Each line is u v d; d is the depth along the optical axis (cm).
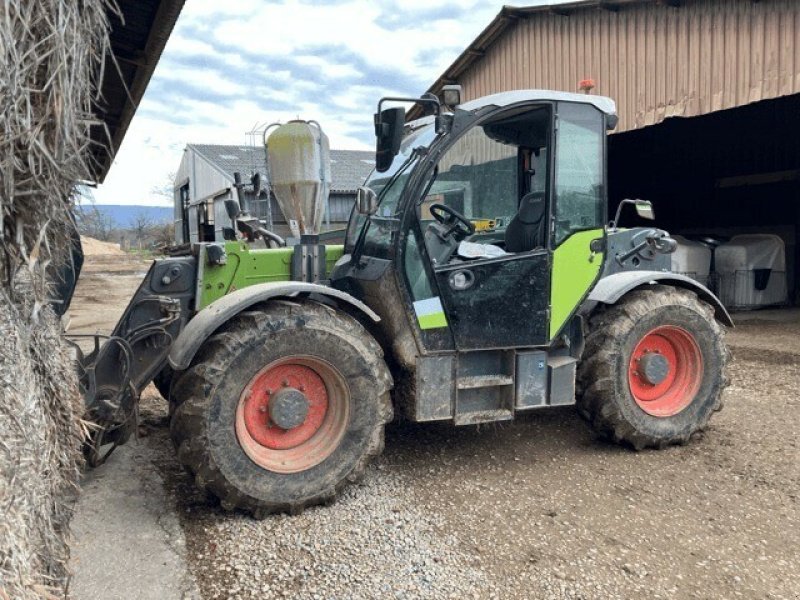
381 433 311
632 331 369
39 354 176
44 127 157
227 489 277
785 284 1051
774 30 656
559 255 351
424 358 322
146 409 464
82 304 1166
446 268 325
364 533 272
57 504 180
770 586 237
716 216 1223
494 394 345
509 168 379
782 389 521
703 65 737
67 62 159
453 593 229
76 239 220
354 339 302
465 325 330
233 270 349
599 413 371
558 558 254
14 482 143
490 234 378
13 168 149
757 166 1138
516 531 276
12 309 160
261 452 291
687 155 1256
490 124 359
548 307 349
